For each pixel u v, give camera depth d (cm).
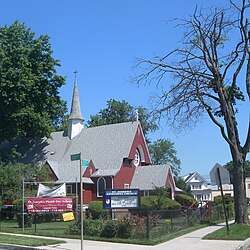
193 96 2673
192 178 10138
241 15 2697
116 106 7862
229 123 2744
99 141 5159
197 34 2733
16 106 4319
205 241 2005
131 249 1714
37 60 4641
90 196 4606
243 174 2739
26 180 3712
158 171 4909
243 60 2738
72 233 2186
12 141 5619
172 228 2331
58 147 5266
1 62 4291
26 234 2273
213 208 3422
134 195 2253
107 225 2062
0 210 3331
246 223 2667
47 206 2558
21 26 4659
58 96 4847
